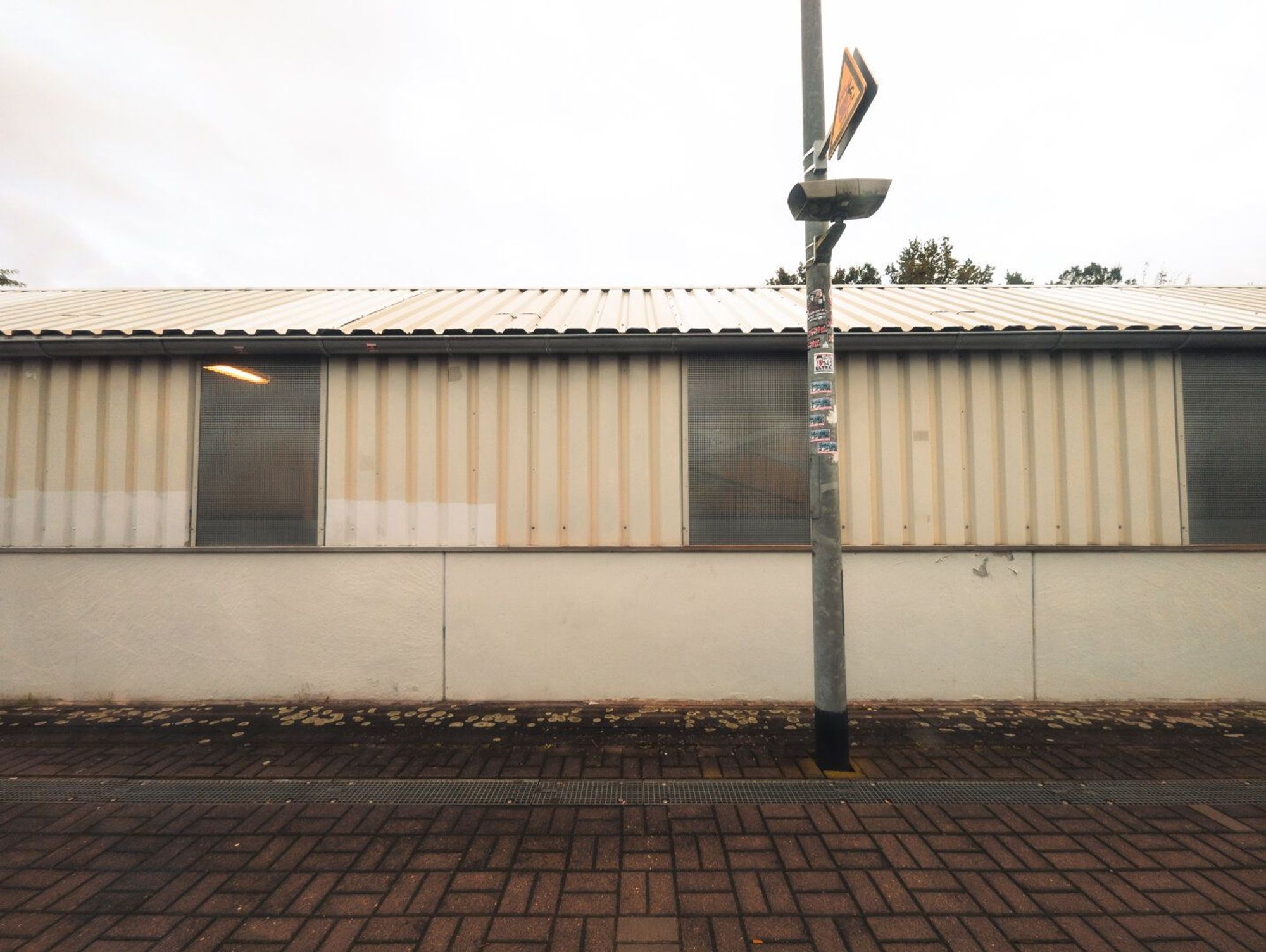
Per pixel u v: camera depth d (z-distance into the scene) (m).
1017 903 2.81
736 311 6.46
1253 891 2.90
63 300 7.66
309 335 5.37
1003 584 5.42
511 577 5.45
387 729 4.80
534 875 3.01
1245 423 5.50
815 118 4.24
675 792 3.81
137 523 5.52
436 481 5.53
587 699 5.41
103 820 3.49
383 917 2.72
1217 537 5.46
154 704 5.37
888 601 5.43
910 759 4.29
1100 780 3.98
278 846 3.24
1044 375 5.50
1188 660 5.39
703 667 5.41
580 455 5.51
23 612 5.44
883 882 2.96
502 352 5.47
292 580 5.46
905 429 5.53
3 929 2.63
